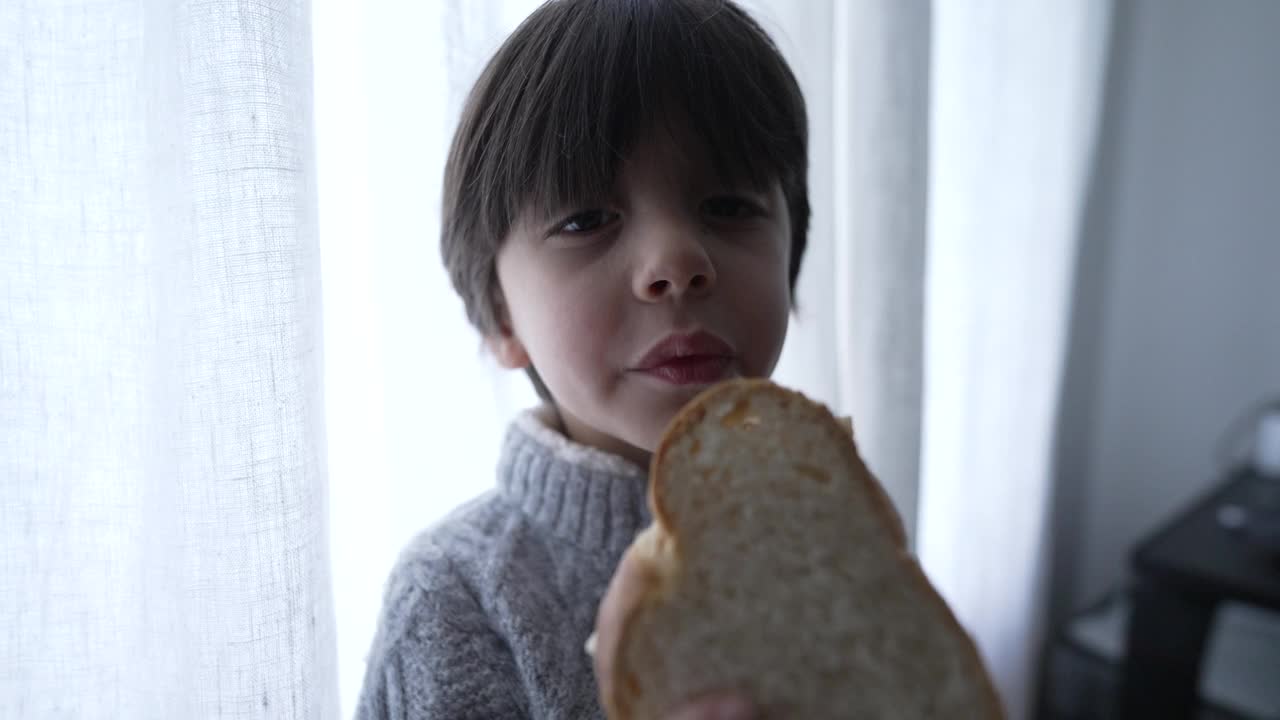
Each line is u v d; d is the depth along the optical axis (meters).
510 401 0.71
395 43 0.61
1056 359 1.40
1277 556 1.09
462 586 0.49
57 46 0.39
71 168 0.40
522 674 0.47
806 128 0.60
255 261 0.41
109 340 0.41
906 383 0.86
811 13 0.78
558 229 0.47
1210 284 1.61
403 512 0.66
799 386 0.82
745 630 0.29
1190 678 1.10
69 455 0.40
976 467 1.26
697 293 0.46
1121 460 1.78
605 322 0.46
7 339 0.38
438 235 0.65
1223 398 1.62
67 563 0.41
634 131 0.46
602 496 0.52
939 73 1.08
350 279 0.62
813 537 0.31
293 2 0.43
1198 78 1.57
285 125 0.42
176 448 0.42
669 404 0.46
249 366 0.41
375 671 0.48
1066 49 1.30
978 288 1.19
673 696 0.28
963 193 1.12
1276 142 1.49
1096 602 1.69
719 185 0.49
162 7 0.40
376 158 0.62
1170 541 1.17
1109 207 1.71
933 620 0.29
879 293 0.86
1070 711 1.46
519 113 0.48
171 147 0.41
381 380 0.64
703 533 0.31
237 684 0.42
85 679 0.41
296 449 0.43
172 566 0.42
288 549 0.43
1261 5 1.47
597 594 0.51
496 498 0.56
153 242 0.41
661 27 0.49
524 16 0.65
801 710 0.28
